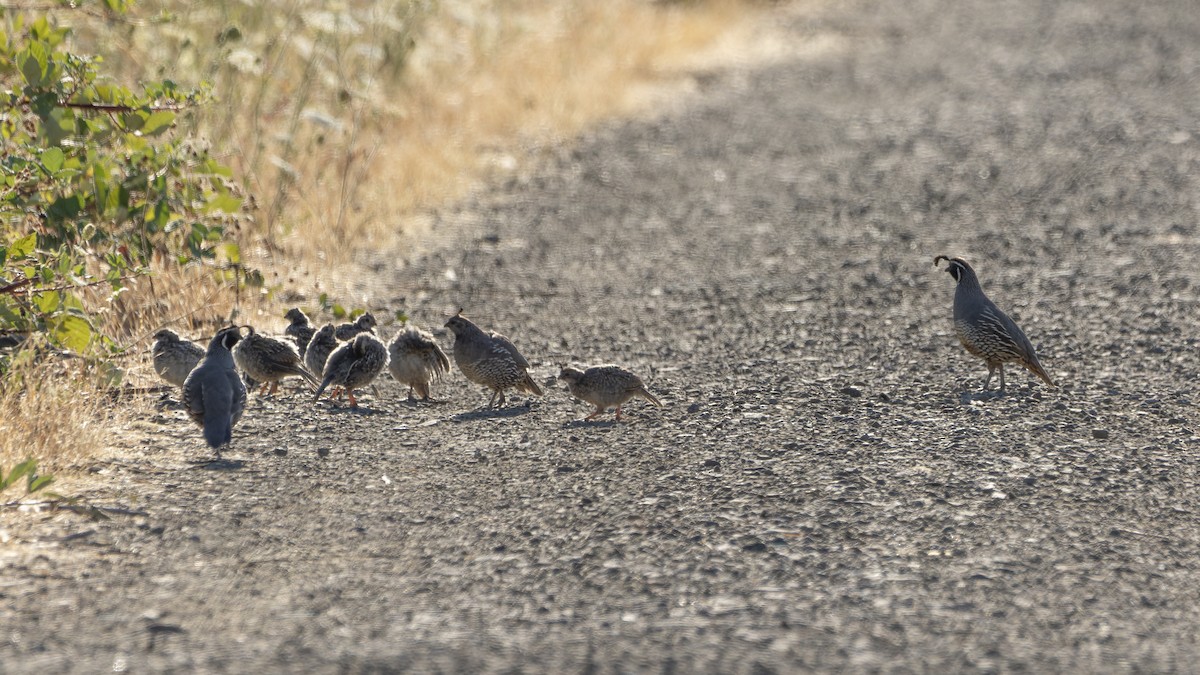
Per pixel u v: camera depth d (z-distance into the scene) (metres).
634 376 23.48
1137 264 36.28
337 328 27.20
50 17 30.47
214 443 19.69
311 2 45.06
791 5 93.62
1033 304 32.56
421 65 53.38
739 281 35.91
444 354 26.52
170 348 23.77
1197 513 18.34
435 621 14.77
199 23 41.06
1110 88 67.12
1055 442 21.58
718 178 50.19
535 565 16.47
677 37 76.00
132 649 13.92
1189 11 91.31
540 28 67.31
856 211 45.03
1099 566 16.47
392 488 19.39
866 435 22.05
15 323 22.88
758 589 15.74
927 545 17.09
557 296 34.28
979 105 64.19
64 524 17.45
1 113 26.30
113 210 27.50
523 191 46.94
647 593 15.62
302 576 16.03
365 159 43.00
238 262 29.14
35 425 20.05
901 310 32.53
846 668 13.70
